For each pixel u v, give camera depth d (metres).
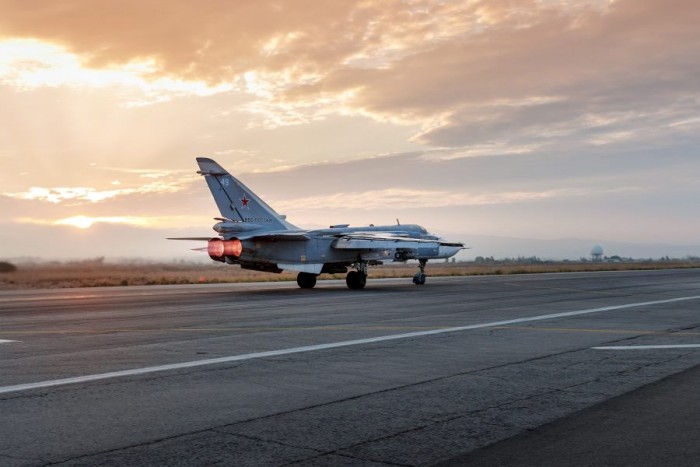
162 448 6.07
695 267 82.94
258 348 12.29
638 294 28.33
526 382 9.11
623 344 12.91
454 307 21.58
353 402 7.91
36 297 27.98
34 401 7.92
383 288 33.62
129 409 7.54
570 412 7.37
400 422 6.97
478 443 6.20
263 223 32.09
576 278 47.00
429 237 37.78
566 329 15.39
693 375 9.56
